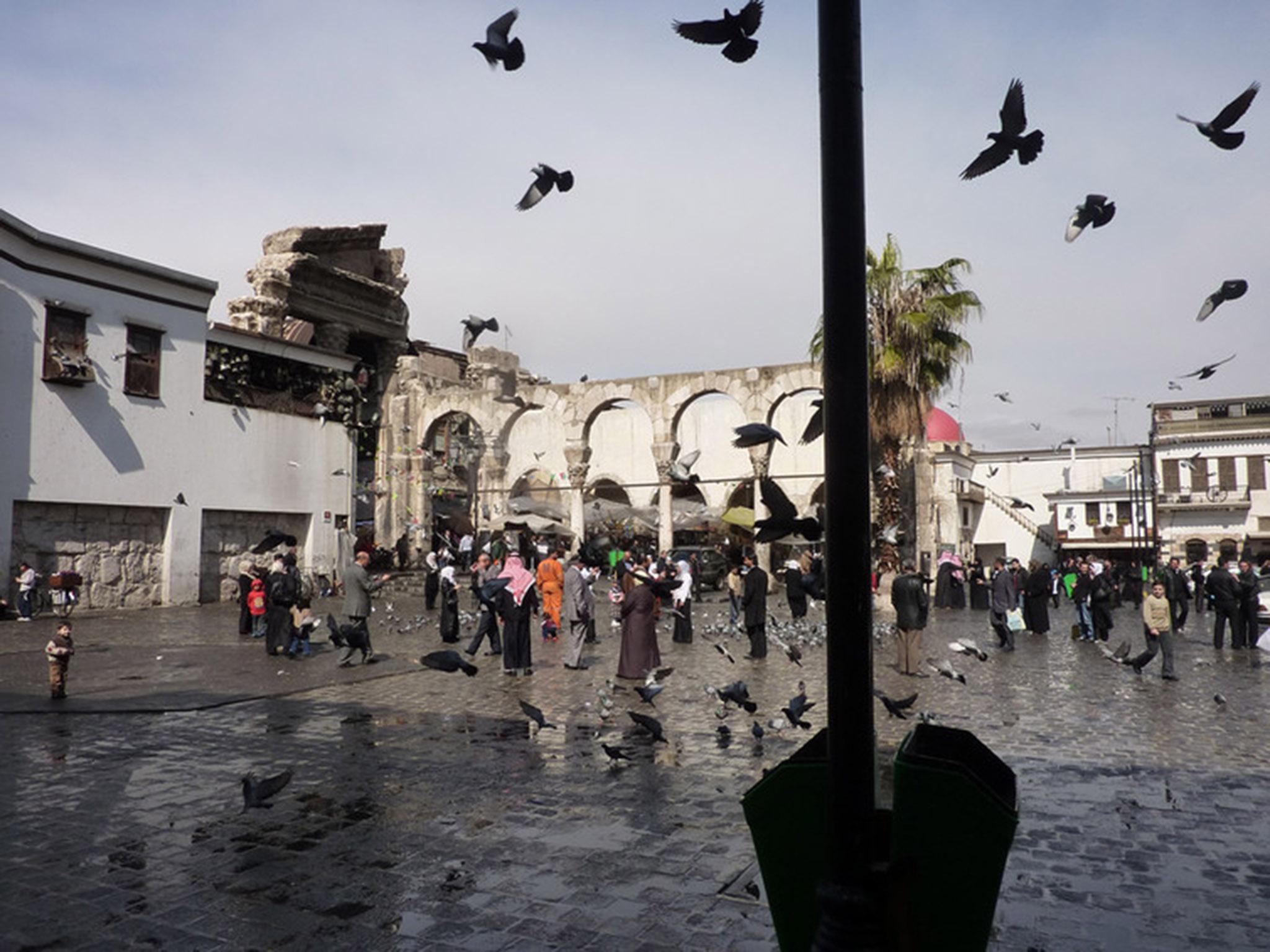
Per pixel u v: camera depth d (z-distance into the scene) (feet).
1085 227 17.31
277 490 92.79
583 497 139.95
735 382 129.29
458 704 35.06
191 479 83.92
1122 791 22.89
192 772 24.35
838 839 9.33
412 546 127.13
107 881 16.52
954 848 10.05
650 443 165.99
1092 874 17.07
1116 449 184.75
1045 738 29.37
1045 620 68.18
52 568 73.36
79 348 74.84
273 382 94.07
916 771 10.21
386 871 17.04
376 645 55.93
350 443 101.96
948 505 154.51
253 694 36.35
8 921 14.78
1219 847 18.57
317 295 115.24
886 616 76.02
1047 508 188.55
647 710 34.09
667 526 132.26
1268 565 78.38
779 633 60.59
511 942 14.08
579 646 46.14
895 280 80.69
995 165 14.76
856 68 9.86
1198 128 15.12
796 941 10.72
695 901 15.65
